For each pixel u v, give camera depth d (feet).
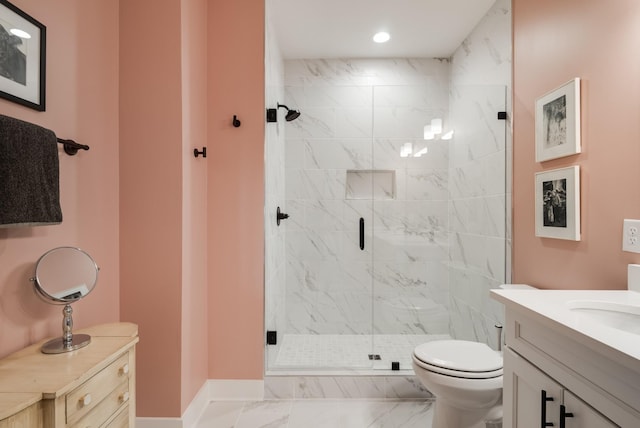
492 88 7.18
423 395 6.85
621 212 4.17
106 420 3.65
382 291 8.87
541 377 3.20
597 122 4.52
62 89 4.50
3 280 3.67
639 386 2.21
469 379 4.72
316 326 8.84
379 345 8.31
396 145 8.90
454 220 8.68
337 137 9.04
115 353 3.75
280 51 9.50
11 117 3.55
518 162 6.45
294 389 6.88
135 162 5.69
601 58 4.44
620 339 2.41
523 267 6.31
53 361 3.47
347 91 9.10
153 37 5.68
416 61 10.20
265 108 7.02
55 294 3.89
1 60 3.59
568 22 5.05
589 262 4.71
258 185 6.94
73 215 4.70
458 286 8.50
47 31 4.25
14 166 3.38
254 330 6.93
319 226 8.93
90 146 5.04
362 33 8.90
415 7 7.80
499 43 7.38
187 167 5.95
